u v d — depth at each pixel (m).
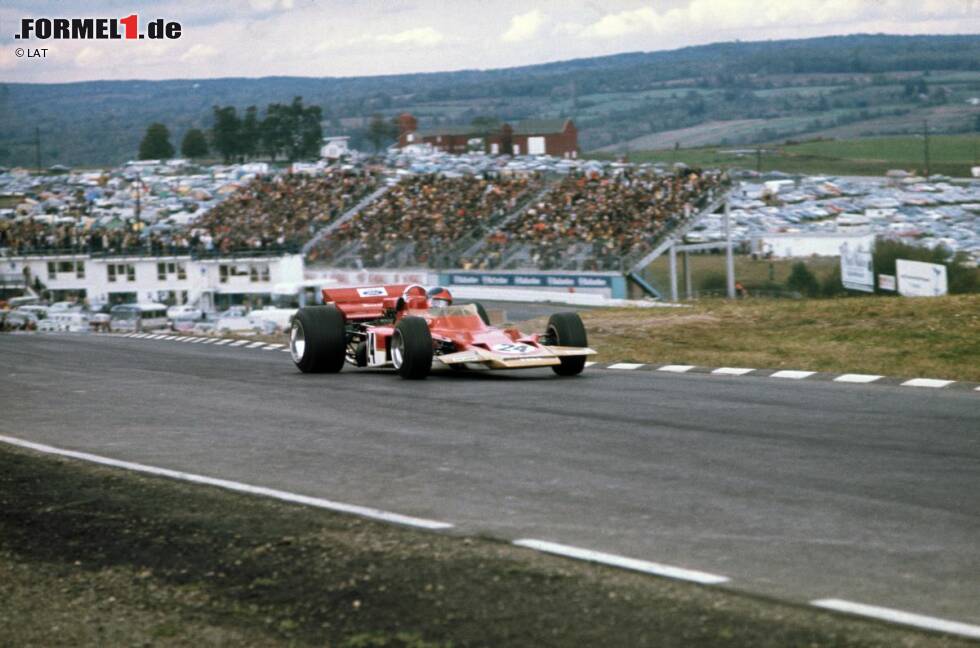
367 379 45.00
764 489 22.64
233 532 20.39
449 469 25.56
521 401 36.72
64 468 26.94
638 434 29.61
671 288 181.75
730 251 190.12
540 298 169.12
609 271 171.00
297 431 31.66
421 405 36.31
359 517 21.09
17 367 55.47
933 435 28.34
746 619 14.97
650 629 14.76
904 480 23.09
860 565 17.31
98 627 15.98
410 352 42.75
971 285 159.25
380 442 29.42
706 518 20.45
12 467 27.33
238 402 38.62
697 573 16.98
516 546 18.80
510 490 23.22
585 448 27.73
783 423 30.84
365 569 17.83
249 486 24.16
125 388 44.25
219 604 16.67
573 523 20.36
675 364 48.78
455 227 199.25
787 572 17.03
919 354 46.41
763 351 50.75
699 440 28.47
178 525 21.09
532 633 14.84
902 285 149.38
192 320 174.50
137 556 19.31
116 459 28.02
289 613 16.11
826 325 57.12
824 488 22.56
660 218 182.88
